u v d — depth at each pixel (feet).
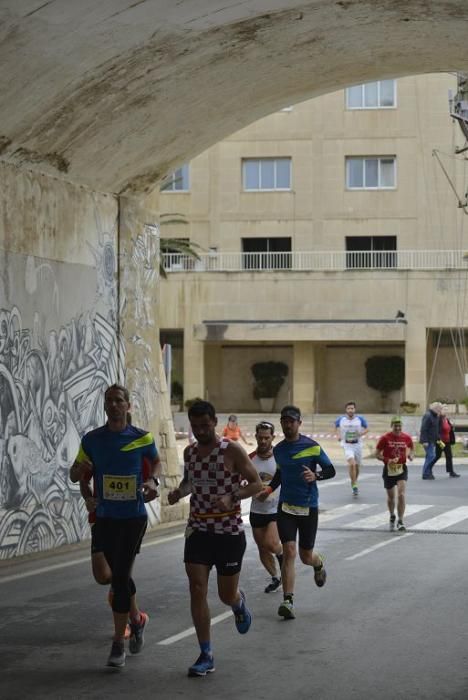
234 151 192.75
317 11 45.62
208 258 184.34
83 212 57.36
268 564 42.45
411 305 175.01
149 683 28.40
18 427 51.29
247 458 29.71
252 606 39.68
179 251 174.81
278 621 36.83
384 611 38.52
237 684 28.30
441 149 187.73
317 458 38.52
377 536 60.95
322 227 190.60
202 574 29.48
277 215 191.62
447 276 174.19
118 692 27.50
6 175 50.31
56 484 54.44
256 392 186.29
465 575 46.78
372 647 32.73
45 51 41.32
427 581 45.16
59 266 55.06
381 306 175.52
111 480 30.32
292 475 38.42
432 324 174.40
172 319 180.34
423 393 175.52
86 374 57.52
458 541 58.70
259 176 193.06
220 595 30.37
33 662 30.71
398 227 188.44
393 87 189.37
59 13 38.34
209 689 27.78
